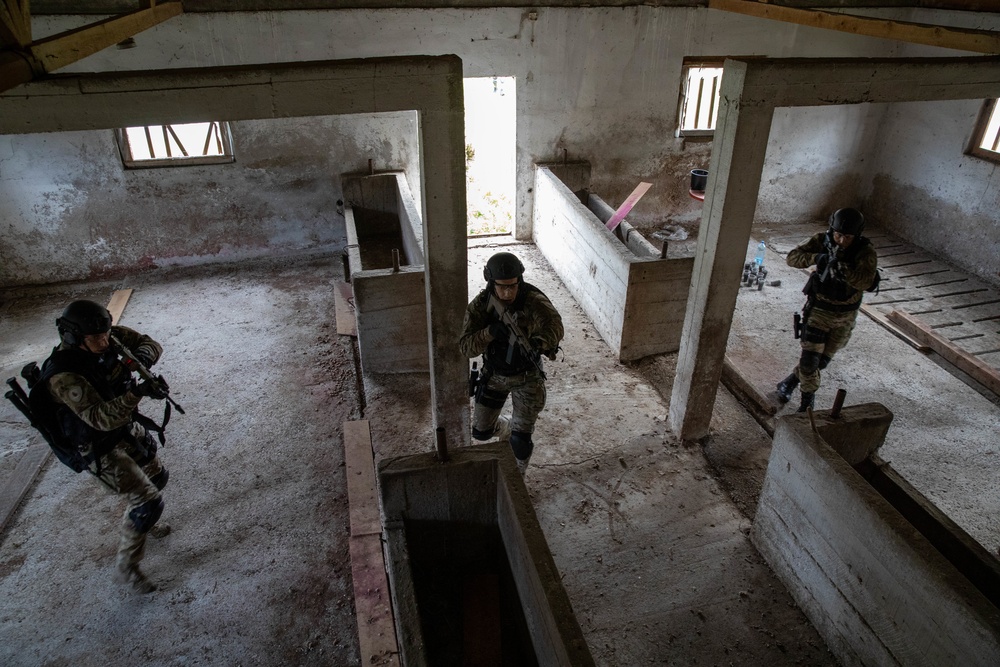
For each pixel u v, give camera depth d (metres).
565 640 2.29
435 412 4.33
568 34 7.16
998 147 7.26
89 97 2.76
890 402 5.49
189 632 3.52
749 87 3.45
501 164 11.19
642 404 5.35
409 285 5.28
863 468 3.66
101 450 3.40
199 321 6.57
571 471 4.64
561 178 7.90
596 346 6.20
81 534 4.14
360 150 7.50
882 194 8.92
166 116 2.92
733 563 3.91
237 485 4.53
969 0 7.18
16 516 4.27
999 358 6.11
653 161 8.29
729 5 6.23
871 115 8.62
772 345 6.33
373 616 3.51
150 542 4.07
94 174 6.88
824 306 4.83
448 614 3.29
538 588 2.58
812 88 3.54
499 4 6.84
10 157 6.54
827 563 3.33
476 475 3.12
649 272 5.48
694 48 7.57
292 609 3.65
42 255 7.11
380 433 4.97
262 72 2.94
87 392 3.25
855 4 7.64
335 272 7.56
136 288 7.22
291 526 4.20
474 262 7.86
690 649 3.42
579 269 6.75
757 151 3.69
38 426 3.31
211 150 7.31
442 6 6.71
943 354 6.11
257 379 5.69
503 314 3.79
